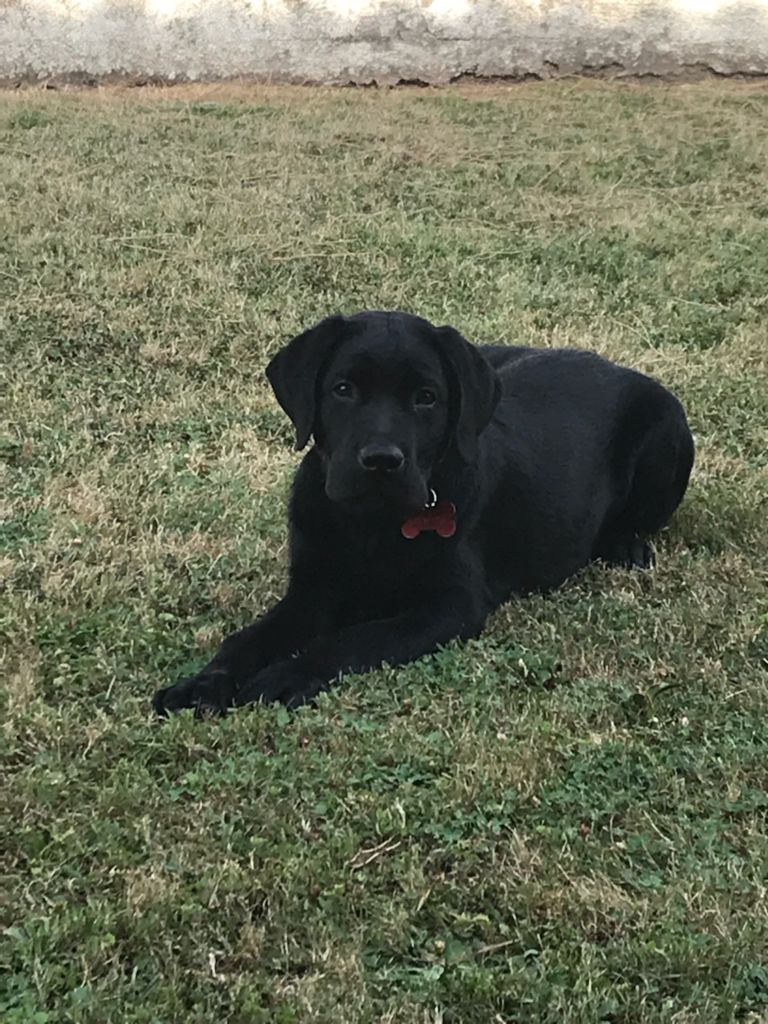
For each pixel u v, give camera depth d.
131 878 1.25
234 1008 1.17
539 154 3.67
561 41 4.97
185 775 1.35
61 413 2.01
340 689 1.46
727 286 2.59
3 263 2.54
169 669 1.50
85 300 2.38
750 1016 1.18
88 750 1.38
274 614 1.55
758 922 1.23
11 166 3.30
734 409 2.10
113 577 1.62
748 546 1.76
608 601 1.64
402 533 1.54
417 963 1.21
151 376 2.14
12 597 1.58
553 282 2.58
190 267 2.55
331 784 1.34
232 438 1.96
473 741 1.39
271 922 1.22
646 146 3.81
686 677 1.50
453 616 1.55
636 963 1.20
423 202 3.14
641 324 2.41
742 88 4.82
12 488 1.81
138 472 1.86
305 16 4.87
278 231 2.81
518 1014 1.17
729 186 3.41
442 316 2.39
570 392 1.79
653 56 4.98
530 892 1.25
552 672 1.51
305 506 1.58
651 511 1.80
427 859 1.28
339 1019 1.16
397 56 4.94
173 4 4.81
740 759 1.39
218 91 4.64
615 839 1.31
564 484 1.72
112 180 3.22
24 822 1.30
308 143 3.70
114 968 1.19
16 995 1.17
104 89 4.69
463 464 1.58
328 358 1.55
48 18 4.79
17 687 1.44
